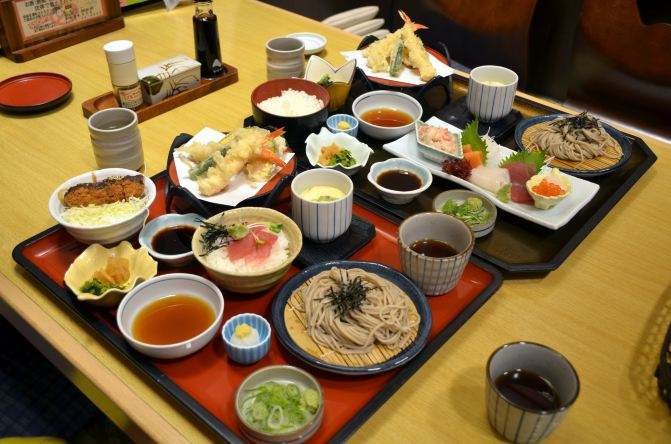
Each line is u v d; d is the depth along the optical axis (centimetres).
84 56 131
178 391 63
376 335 68
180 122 110
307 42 138
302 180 83
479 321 75
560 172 93
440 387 67
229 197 86
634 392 67
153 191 84
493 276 79
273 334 71
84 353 69
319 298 71
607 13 137
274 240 76
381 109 110
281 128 93
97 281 74
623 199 95
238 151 87
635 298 78
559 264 81
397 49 118
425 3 163
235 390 65
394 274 75
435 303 76
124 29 143
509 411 57
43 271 78
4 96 114
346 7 197
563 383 60
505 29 145
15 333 97
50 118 111
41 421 87
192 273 79
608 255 85
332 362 66
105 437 87
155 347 64
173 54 133
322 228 79
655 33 131
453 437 62
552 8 156
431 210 91
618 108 146
